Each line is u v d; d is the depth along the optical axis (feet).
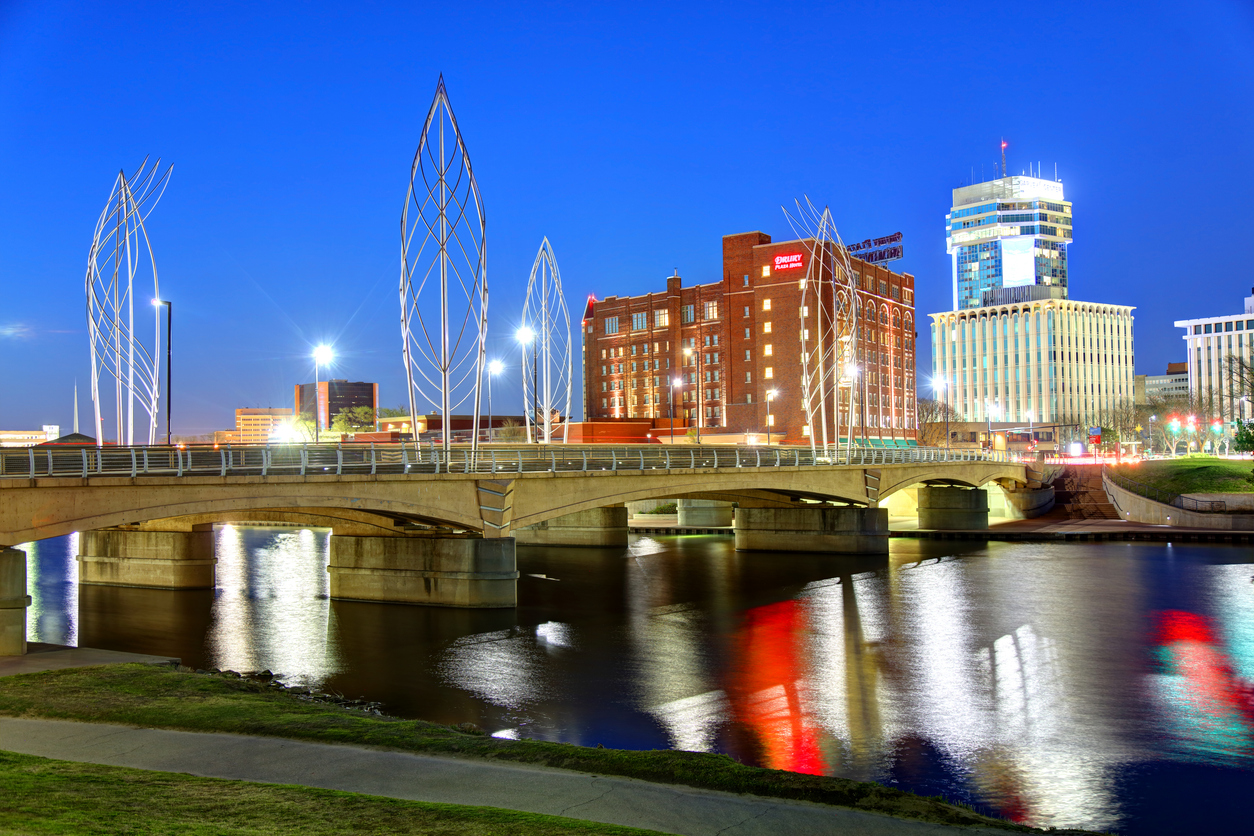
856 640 143.64
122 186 195.11
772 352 484.74
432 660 127.75
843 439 456.45
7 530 103.30
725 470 213.25
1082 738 93.04
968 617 163.32
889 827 54.54
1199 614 164.45
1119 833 68.74
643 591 195.42
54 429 501.15
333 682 115.34
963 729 96.07
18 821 43.75
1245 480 336.29
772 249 481.46
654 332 559.79
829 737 93.20
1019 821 70.85
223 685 90.53
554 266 322.96
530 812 51.60
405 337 172.55
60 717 76.23
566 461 183.83
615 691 111.55
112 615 161.58
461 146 175.01
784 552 269.44
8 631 103.60
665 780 61.21
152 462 121.90
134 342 197.26
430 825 47.83
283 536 337.52
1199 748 89.71
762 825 53.72
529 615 163.02
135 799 50.31
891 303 525.34
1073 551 265.75
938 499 330.95
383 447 157.99
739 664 126.72
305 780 59.47
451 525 165.07
